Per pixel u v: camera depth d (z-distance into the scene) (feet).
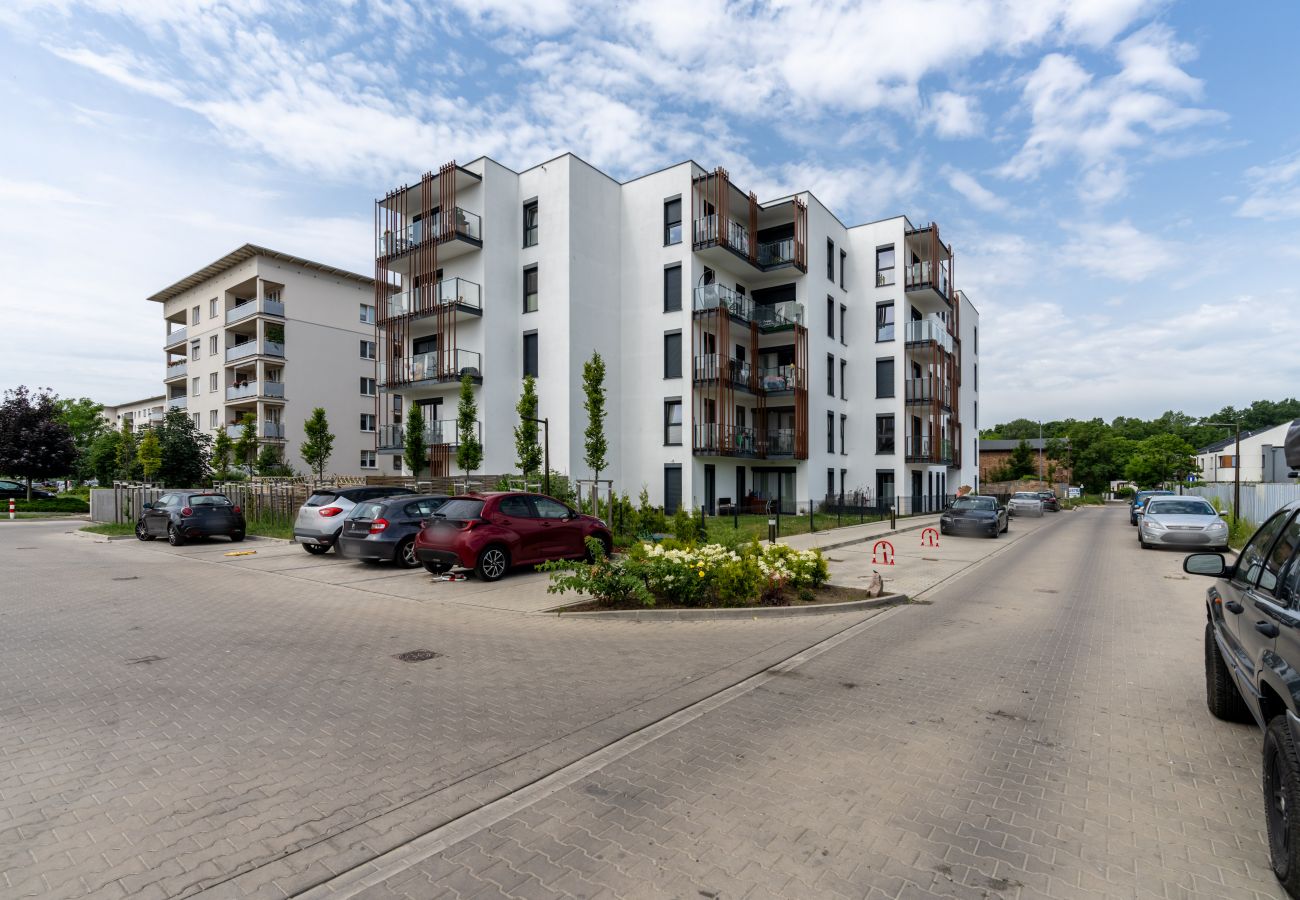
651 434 87.04
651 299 87.71
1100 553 55.88
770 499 99.04
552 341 82.89
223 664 20.27
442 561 36.14
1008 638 24.73
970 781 12.60
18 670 19.48
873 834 10.66
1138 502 94.43
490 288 83.05
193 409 146.72
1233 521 63.21
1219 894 9.12
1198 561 15.52
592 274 85.51
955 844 10.37
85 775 12.53
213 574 39.68
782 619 28.02
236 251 125.80
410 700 17.04
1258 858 10.02
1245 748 14.17
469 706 16.63
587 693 17.78
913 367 112.98
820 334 101.35
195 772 12.73
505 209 85.46
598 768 13.12
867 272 111.86
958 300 138.31
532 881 9.33
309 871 9.53
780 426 101.91
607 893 9.05
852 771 13.03
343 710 16.22
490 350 82.69
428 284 85.35
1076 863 9.87
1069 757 13.73
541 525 38.47
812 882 9.33
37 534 71.00
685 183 85.71
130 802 11.50
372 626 25.94
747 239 92.68
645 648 22.82
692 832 10.69
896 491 106.52
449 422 83.20
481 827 10.85
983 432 387.96
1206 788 12.34
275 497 69.62
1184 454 212.64
